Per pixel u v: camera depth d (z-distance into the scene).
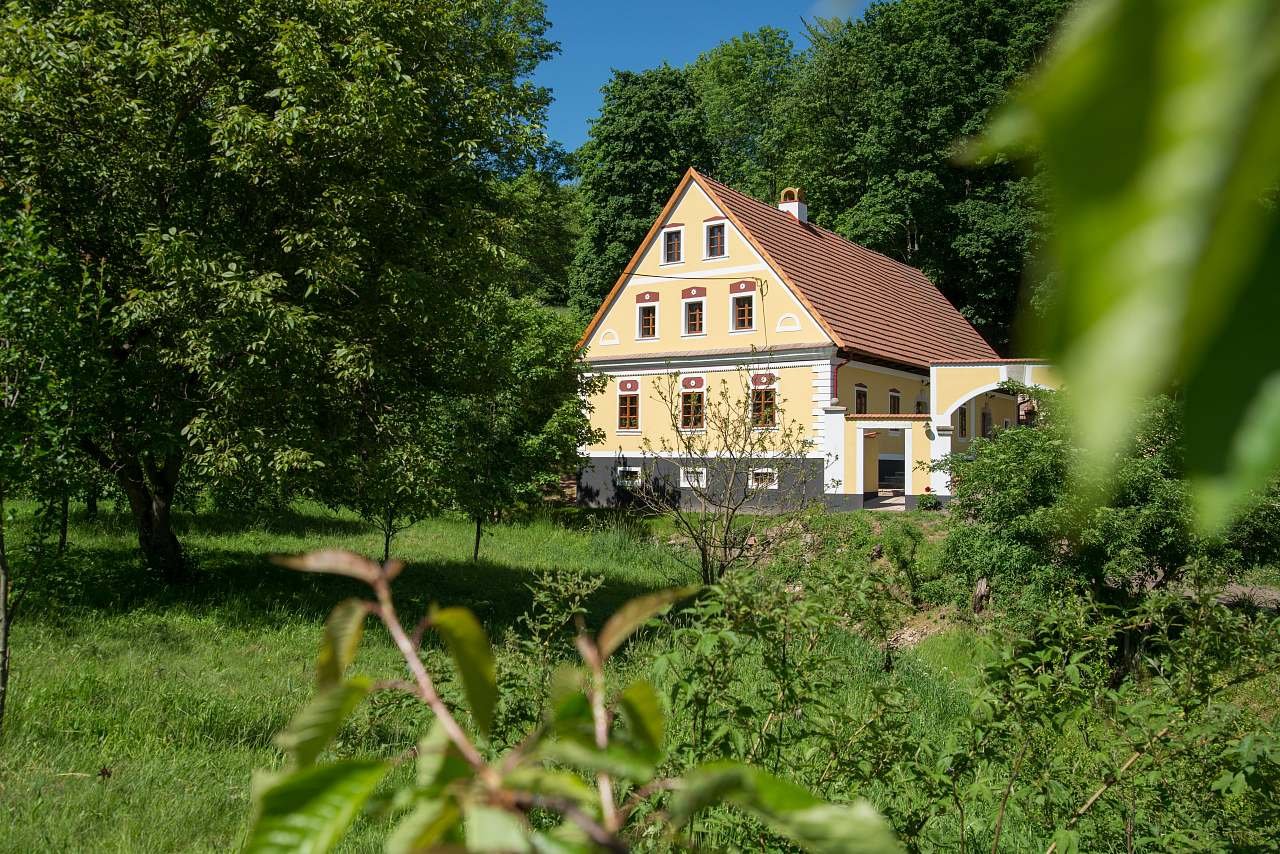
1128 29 0.17
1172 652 4.00
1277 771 3.28
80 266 9.65
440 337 12.46
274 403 10.47
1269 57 0.17
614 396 26.70
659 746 0.55
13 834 4.37
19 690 6.63
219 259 10.02
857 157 35.34
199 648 8.82
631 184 37.03
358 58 10.61
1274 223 0.17
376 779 0.46
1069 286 0.17
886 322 27.83
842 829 0.45
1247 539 8.77
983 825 4.21
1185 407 0.17
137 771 5.39
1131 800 3.63
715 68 47.56
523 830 0.45
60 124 10.14
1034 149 0.18
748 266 25.08
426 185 12.20
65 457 6.57
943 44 32.62
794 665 3.49
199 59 10.24
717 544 13.10
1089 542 9.04
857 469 22.88
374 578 0.56
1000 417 28.27
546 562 16.45
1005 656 3.58
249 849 0.44
